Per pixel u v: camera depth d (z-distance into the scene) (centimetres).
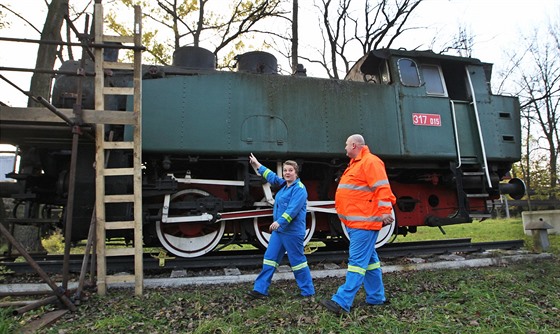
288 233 387
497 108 674
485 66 707
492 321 314
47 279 339
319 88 580
